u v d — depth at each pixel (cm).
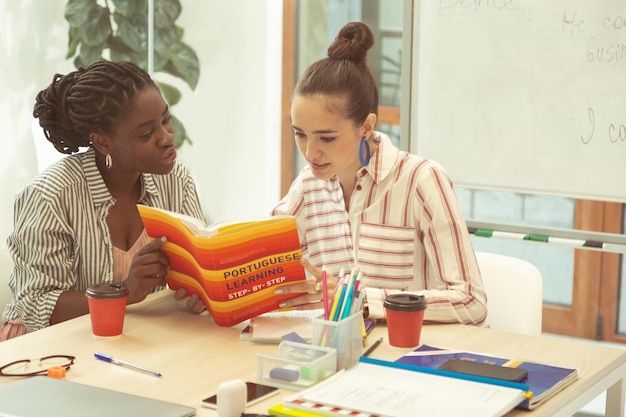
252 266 177
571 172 301
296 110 188
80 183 207
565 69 297
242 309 178
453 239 196
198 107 394
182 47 392
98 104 198
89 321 185
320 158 190
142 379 153
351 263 211
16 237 205
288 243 178
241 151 392
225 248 173
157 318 186
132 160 203
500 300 223
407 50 322
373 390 140
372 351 166
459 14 312
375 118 195
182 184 224
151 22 393
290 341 161
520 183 309
